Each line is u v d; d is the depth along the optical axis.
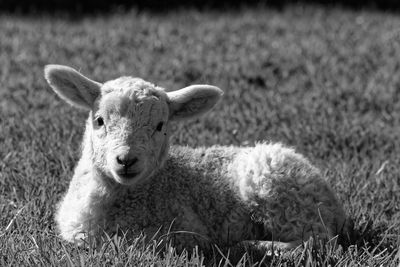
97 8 27.03
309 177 7.96
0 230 7.48
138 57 17.58
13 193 8.56
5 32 20.50
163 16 24.88
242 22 22.73
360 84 15.07
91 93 7.64
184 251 7.01
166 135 7.68
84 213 7.57
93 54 17.83
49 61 16.78
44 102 12.94
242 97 13.78
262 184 7.86
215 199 7.96
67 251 6.79
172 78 15.40
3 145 10.26
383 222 8.20
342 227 7.86
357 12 25.69
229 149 8.52
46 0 26.80
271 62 17.09
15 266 6.51
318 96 14.05
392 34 20.55
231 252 7.28
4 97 13.47
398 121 12.66
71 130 11.00
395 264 6.92
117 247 6.85
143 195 7.64
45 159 9.60
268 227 7.90
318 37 20.36
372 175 9.71
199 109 8.04
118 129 7.19
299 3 27.05
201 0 27.78
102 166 7.34
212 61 17.06
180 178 7.91
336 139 11.38
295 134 11.46
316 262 6.74
